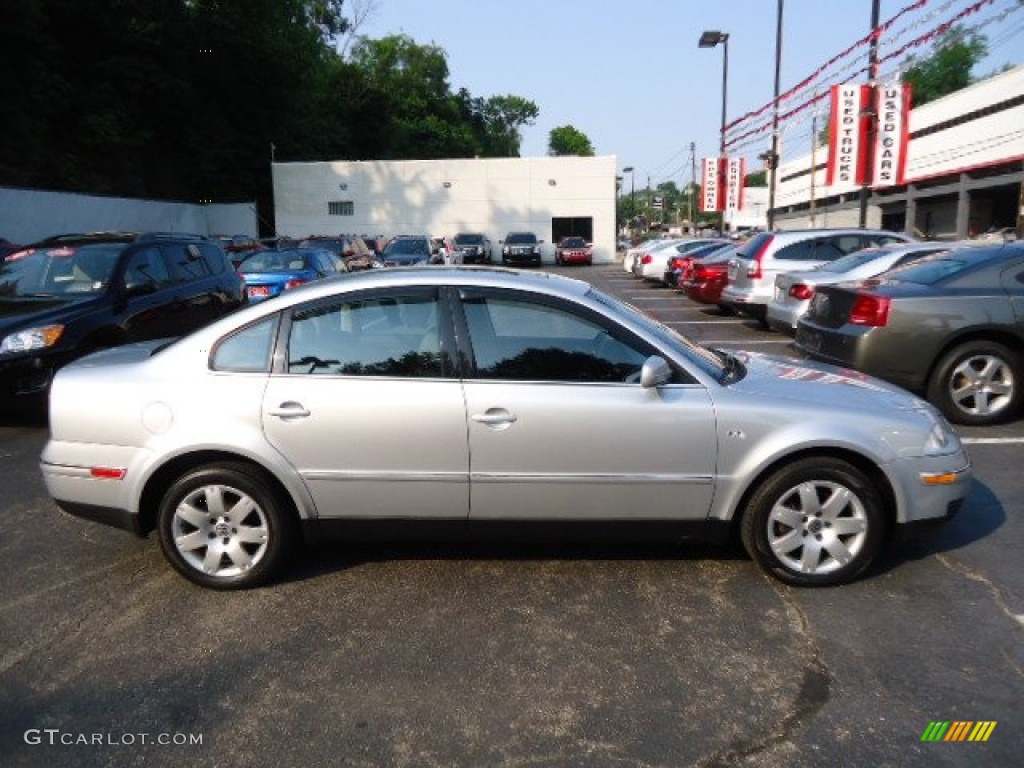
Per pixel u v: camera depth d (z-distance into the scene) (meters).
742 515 3.78
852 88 17.03
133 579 3.94
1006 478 5.29
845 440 3.61
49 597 3.76
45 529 4.62
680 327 13.46
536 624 3.45
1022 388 6.52
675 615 3.51
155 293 8.09
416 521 3.75
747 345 11.19
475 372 3.67
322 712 2.85
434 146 62.34
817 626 3.40
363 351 3.71
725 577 3.88
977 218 42.19
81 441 3.73
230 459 3.72
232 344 3.74
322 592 3.77
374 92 55.91
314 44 46.34
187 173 40.91
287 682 3.04
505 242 35.34
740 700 2.88
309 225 40.97
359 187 40.44
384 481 3.67
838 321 6.88
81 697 2.96
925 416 3.79
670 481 3.66
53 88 32.97
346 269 15.85
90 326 7.07
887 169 17.28
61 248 8.05
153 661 3.20
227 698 2.94
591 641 3.30
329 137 49.88
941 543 4.25
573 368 3.68
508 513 3.72
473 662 3.16
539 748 2.64
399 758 2.60
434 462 3.65
